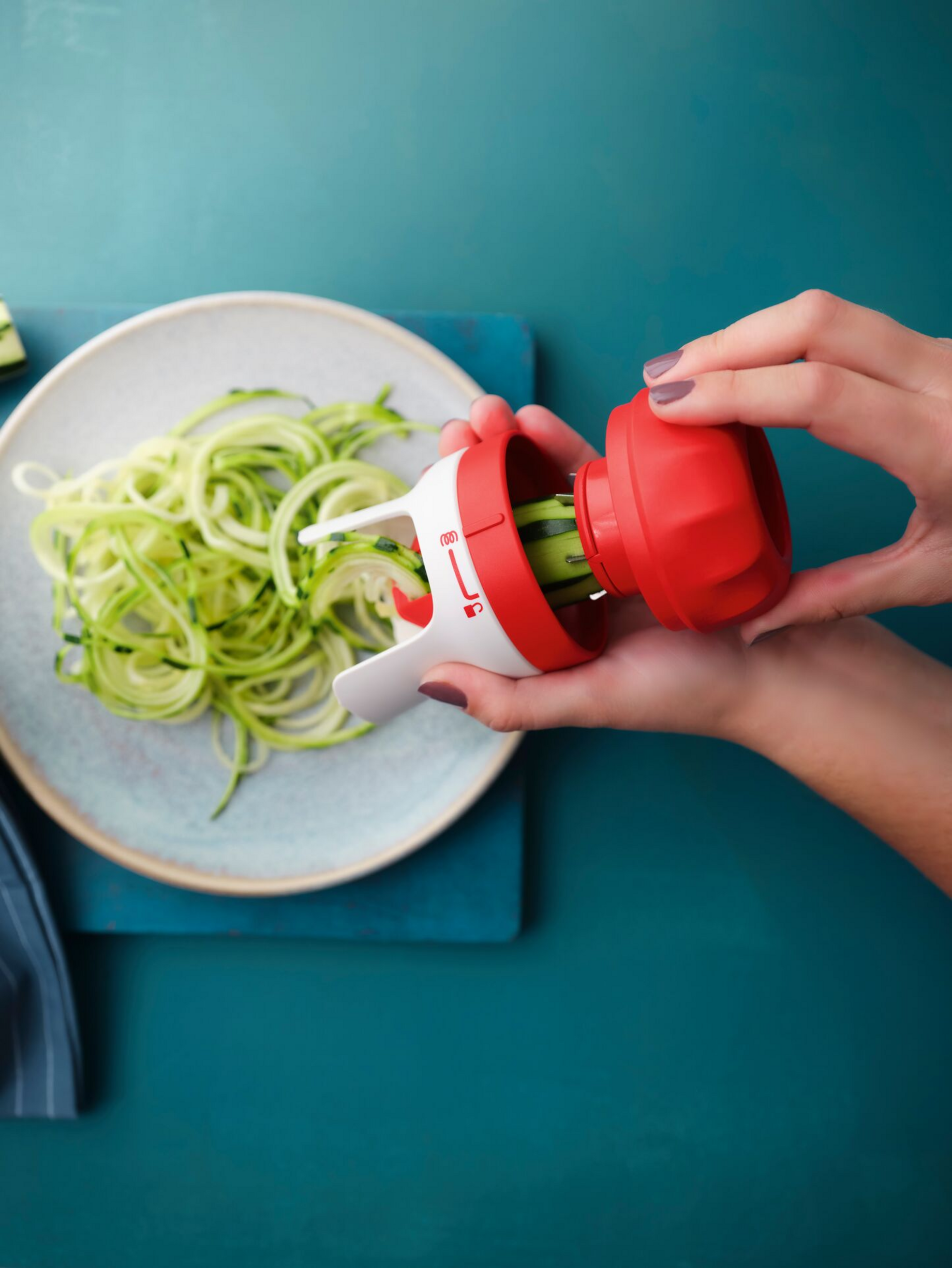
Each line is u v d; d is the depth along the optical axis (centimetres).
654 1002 77
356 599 69
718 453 43
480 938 72
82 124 75
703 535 43
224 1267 75
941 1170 77
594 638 56
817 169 78
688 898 77
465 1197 76
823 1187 77
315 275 76
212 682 69
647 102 78
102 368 67
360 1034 76
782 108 78
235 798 69
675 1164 77
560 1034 76
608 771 77
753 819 77
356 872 67
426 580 58
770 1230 77
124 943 75
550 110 77
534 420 62
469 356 72
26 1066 71
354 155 77
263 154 76
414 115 77
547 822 76
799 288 78
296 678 71
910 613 77
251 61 76
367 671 54
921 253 78
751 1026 77
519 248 77
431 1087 76
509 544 47
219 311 67
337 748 70
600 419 76
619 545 46
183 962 75
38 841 71
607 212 77
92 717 69
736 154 78
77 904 71
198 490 66
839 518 77
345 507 68
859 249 78
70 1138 75
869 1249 77
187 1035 75
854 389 41
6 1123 75
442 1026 76
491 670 52
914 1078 77
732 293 77
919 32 79
